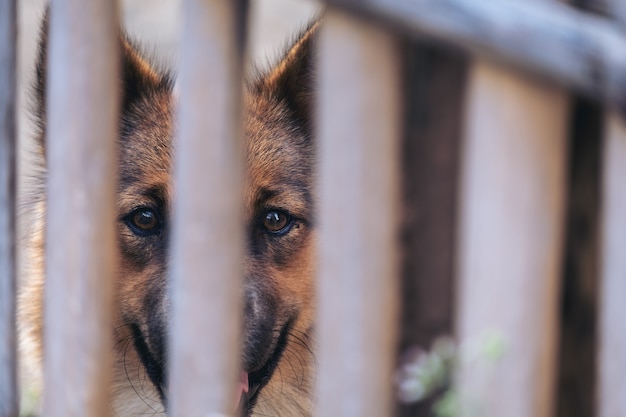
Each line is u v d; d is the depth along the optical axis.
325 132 3.46
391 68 3.34
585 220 3.32
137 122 6.04
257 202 5.90
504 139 3.22
